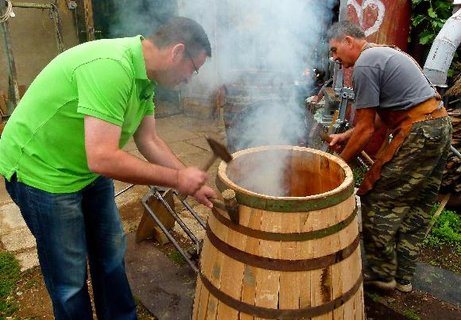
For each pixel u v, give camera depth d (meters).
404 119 2.42
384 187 2.53
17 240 3.40
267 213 1.55
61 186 1.86
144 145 2.20
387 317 2.61
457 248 3.27
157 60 1.76
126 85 1.68
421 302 2.74
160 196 2.99
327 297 1.65
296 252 1.57
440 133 2.37
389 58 2.37
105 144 1.62
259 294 1.62
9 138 1.90
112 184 2.20
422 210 2.67
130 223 3.66
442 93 3.97
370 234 2.67
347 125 3.61
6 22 5.28
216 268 1.73
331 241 1.61
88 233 2.23
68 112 1.75
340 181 1.86
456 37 3.62
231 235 1.64
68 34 6.61
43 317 2.61
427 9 4.41
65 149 1.82
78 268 2.03
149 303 2.71
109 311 2.37
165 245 3.30
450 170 3.62
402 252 2.75
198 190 1.71
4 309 2.66
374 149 4.15
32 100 1.81
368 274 2.81
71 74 1.70
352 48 2.54
